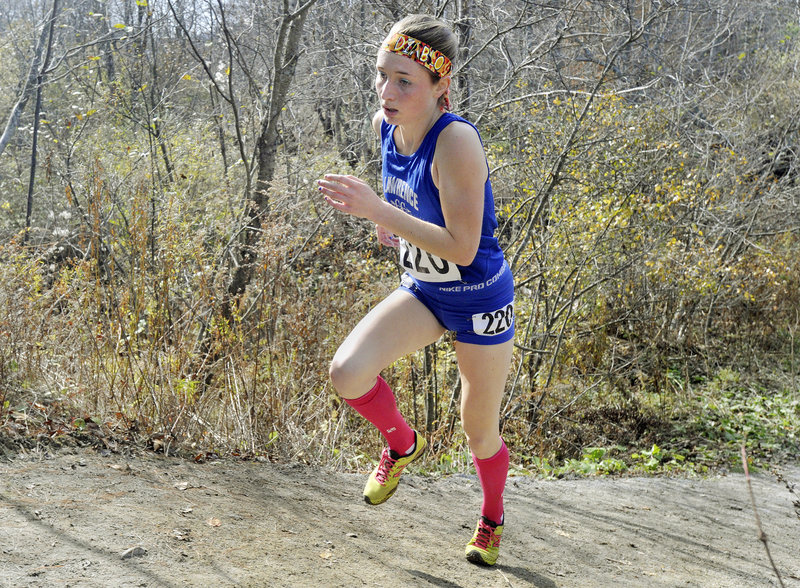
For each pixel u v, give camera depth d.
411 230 2.65
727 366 9.84
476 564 3.33
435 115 2.79
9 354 4.31
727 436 7.78
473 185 2.67
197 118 12.25
